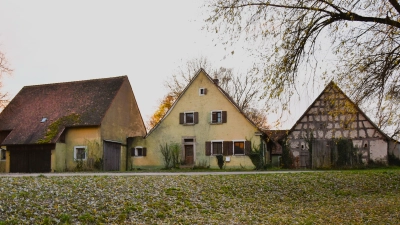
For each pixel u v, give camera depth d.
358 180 21.03
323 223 11.50
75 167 35.38
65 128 35.97
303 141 36.34
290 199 16.30
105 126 36.12
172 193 14.31
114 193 12.79
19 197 10.46
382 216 12.54
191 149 36.00
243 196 16.02
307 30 12.32
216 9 12.59
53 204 10.30
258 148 34.03
